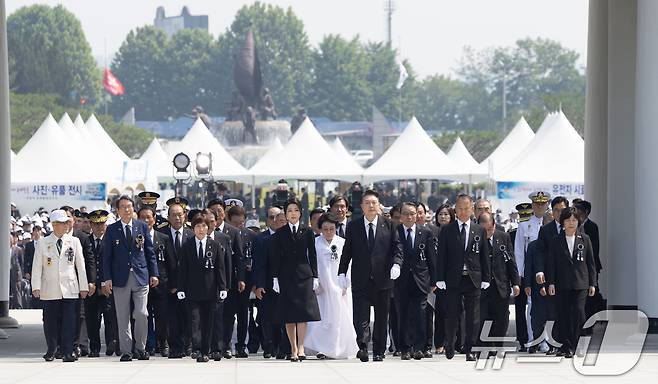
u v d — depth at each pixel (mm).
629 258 52312
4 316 58750
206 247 42656
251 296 45906
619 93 52844
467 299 41500
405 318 42938
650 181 48219
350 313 43906
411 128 120000
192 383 36125
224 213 45500
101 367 40844
